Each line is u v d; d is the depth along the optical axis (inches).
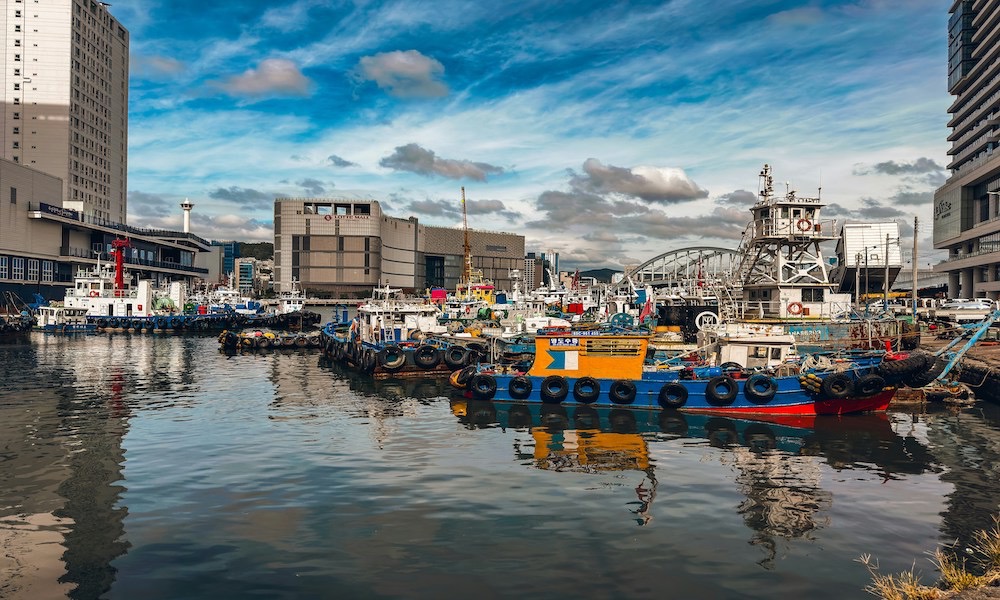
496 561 539.8
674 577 509.4
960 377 1541.6
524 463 858.1
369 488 741.3
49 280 4795.8
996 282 4215.1
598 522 629.9
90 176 6082.7
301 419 1177.4
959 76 5324.8
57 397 1427.2
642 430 1067.3
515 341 1952.5
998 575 411.8
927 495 718.5
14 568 526.6
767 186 2064.5
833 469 826.8
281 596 479.8
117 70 6732.3
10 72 5477.4
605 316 2839.6
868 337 1701.5
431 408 1296.8
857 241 3540.8
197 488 741.3
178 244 6973.4
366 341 2091.5
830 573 515.5
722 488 742.5
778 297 1974.7
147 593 485.4
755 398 1186.0
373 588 492.1
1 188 4234.7
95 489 738.2
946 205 5201.8
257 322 4156.0
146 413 1231.5
